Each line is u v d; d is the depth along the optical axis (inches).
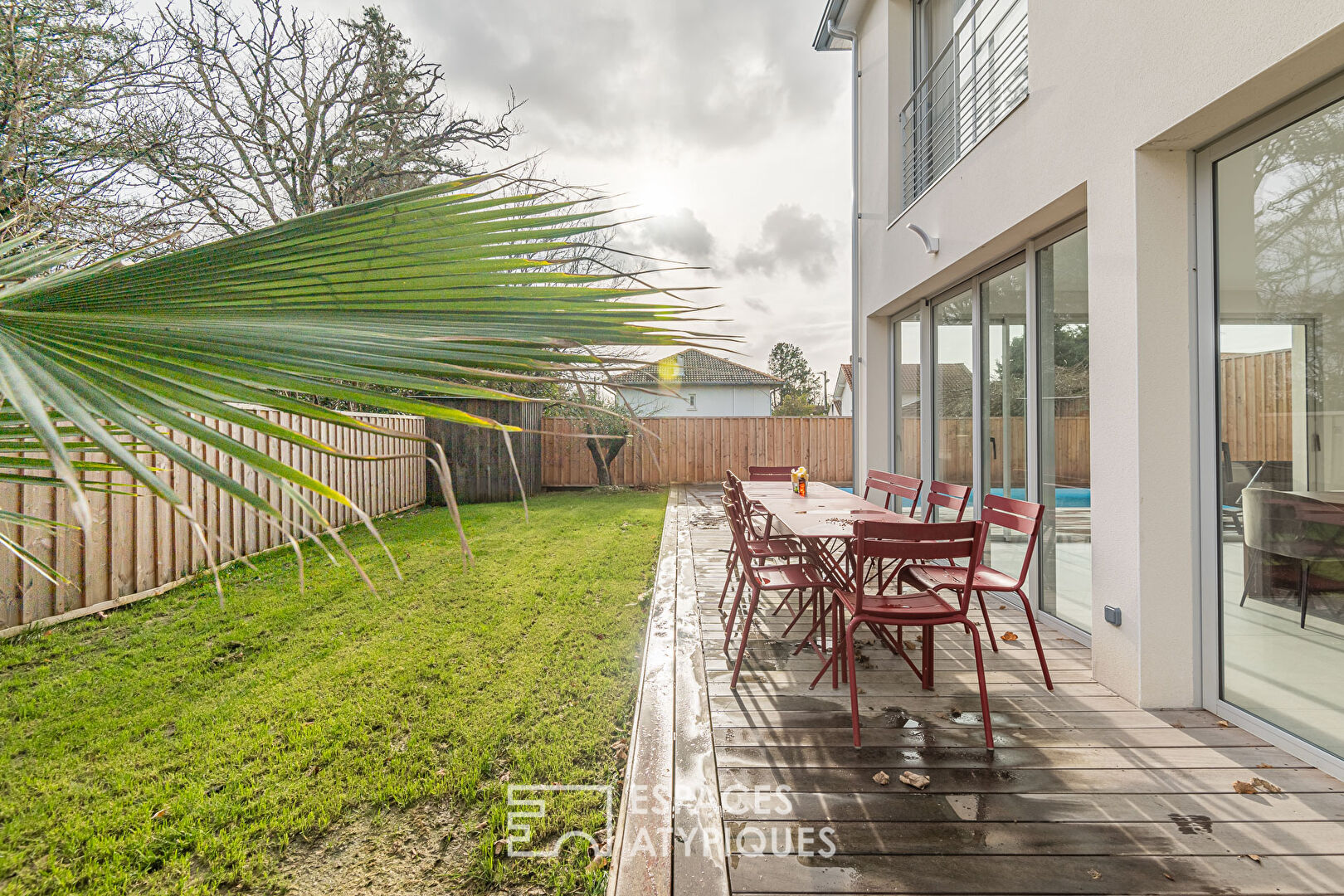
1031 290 159.6
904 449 263.7
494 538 275.6
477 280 31.7
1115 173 112.0
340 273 31.3
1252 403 97.3
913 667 118.7
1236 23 87.3
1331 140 85.2
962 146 199.3
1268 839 72.6
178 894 66.5
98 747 94.2
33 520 31.2
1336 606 85.6
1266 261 94.7
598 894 66.2
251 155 388.8
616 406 486.0
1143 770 87.1
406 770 88.5
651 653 128.7
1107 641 114.7
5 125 209.9
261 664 127.7
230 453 20.2
